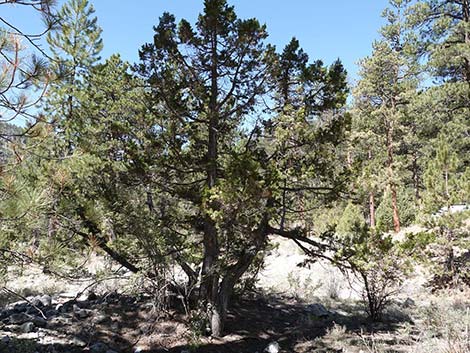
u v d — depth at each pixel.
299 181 8.49
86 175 7.55
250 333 9.52
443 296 13.41
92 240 6.34
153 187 9.33
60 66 4.53
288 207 9.14
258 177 7.25
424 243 9.92
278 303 12.72
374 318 10.90
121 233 9.09
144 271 8.77
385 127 30.36
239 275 9.37
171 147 8.87
